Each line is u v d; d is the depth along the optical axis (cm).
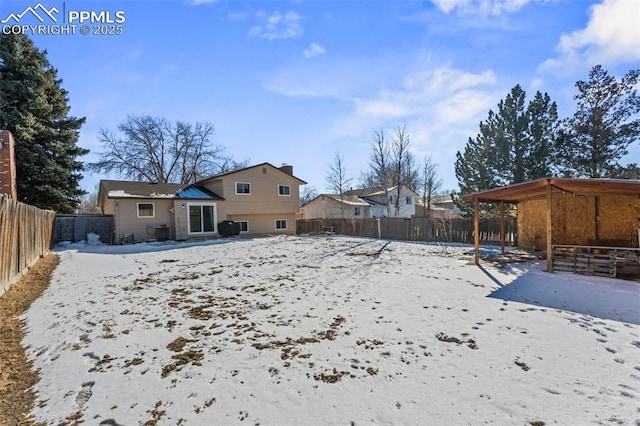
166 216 1773
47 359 349
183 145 3134
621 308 491
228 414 254
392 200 3250
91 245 1529
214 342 389
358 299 559
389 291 609
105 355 357
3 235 597
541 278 702
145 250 1311
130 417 252
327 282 693
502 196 942
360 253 1184
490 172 1574
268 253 1195
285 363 334
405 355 347
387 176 2759
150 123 2961
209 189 2038
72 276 784
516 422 238
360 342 381
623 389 278
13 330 433
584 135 1429
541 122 1447
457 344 371
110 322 459
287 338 397
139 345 382
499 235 1430
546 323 431
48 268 885
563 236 1066
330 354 352
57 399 277
